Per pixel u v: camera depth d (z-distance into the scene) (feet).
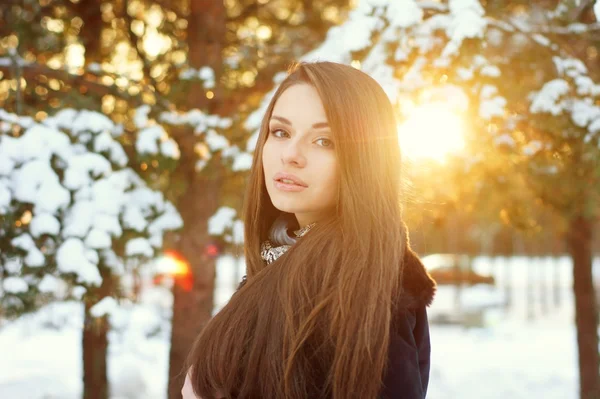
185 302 16.58
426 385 4.15
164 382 29.86
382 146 4.05
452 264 62.59
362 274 3.82
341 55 12.71
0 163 11.58
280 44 18.72
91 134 12.96
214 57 16.62
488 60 13.53
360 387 3.68
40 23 16.43
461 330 49.70
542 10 15.30
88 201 11.98
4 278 11.75
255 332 4.07
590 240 20.75
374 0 12.27
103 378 20.58
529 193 16.11
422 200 7.38
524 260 126.21
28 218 12.11
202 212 16.48
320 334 3.88
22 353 38.34
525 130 13.75
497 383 31.99
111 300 12.80
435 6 12.49
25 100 14.82
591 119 12.72
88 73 14.80
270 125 4.31
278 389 3.86
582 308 20.75
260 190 4.94
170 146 13.56
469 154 13.28
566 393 29.86
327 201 4.17
